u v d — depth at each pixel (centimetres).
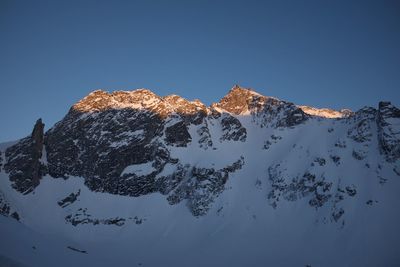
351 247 15412
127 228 18112
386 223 15912
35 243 11981
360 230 16000
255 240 16988
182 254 16300
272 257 15700
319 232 16688
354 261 14675
